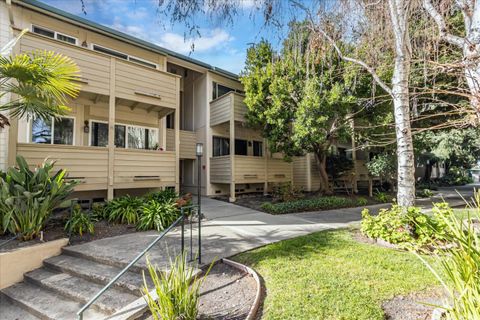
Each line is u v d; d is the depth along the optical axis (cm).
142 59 1052
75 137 871
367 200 1209
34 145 664
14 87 491
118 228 642
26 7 769
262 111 1090
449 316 189
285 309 276
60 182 564
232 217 804
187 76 1477
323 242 507
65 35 863
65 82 543
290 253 447
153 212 660
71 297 378
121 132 992
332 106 895
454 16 377
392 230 478
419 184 1822
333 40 544
